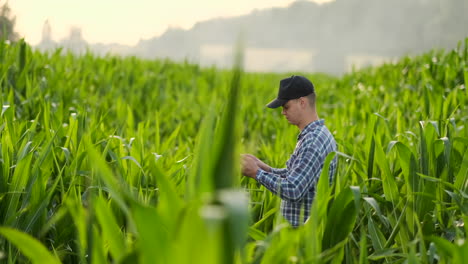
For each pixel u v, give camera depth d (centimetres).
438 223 338
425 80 923
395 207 331
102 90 1277
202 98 1309
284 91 383
